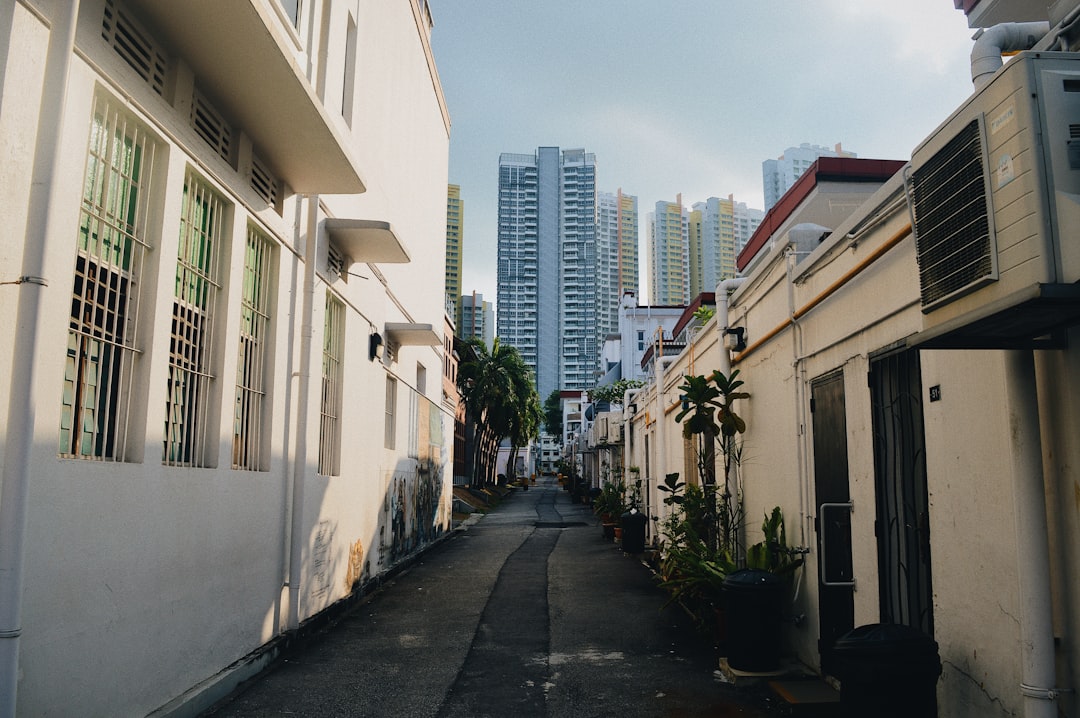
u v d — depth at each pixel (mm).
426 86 17938
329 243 9352
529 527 25422
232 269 6621
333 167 7625
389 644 7949
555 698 6066
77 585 4316
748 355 8820
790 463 7293
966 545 4230
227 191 6484
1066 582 3469
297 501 8039
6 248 3818
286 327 8031
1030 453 3510
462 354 52031
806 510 6832
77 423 4555
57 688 4117
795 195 10914
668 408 14914
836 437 6199
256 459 7434
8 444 3703
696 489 10375
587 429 42438
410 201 15641
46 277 3928
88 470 4449
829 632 6320
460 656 7441
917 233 3947
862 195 10375
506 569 14070
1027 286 2951
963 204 3457
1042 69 3074
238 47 5578
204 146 6008
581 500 43219
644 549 16766
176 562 5531
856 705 4113
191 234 6027
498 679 6617
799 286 7020
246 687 6340
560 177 125000
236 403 7023
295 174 7812
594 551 17281
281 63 5773
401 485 14406
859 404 5699
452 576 13156
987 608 4008
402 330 12891
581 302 122562
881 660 4016
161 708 5227
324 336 9609
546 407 104875
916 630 4188
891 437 5270
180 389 5898
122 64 4840
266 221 7406
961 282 3459
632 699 6039
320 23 8391
